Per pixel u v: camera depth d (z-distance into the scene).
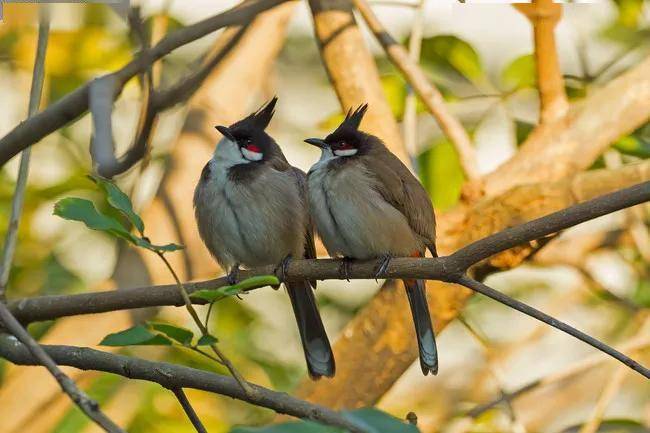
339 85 10.66
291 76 14.96
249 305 13.40
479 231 9.96
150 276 10.41
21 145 7.90
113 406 10.91
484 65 11.41
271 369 12.26
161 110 7.48
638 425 10.92
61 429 10.52
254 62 11.41
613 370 11.62
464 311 13.12
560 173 10.22
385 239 8.77
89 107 7.87
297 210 9.33
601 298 12.96
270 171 9.29
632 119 10.26
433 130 12.41
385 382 10.09
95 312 7.57
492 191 10.16
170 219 10.60
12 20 9.21
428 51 11.19
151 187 12.81
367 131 10.54
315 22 10.79
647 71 10.38
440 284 10.07
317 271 8.13
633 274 13.34
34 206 12.52
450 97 11.12
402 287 10.08
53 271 12.63
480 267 9.93
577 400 13.77
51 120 7.82
